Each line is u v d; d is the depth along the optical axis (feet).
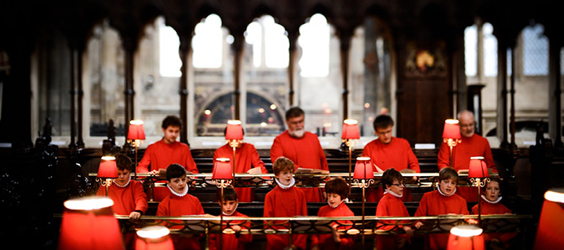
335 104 80.38
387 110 64.28
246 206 21.76
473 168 19.62
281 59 82.02
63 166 36.58
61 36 57.67
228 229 16.79
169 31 77.71
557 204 11.52
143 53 76.79
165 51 77.71
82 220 9.31
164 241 14.07
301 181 21.94
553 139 40.37
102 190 20.97
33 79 40.16
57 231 24.00
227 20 38.73
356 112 73.92
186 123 38.47
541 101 67.10
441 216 17.04
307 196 23.53
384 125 24.67
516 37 39.29
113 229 9.67
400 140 25.36
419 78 39.75
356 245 17.76
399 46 39.37
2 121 39.86
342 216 18.30
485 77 65.72
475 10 39.09
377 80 71.72
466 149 26.73
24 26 39.37
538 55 67.51
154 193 24.22
